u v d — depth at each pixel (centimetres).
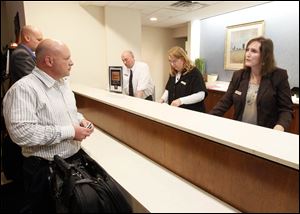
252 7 441
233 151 102
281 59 399
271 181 90
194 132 117
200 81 218
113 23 436
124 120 181
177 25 657
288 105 155
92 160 148
